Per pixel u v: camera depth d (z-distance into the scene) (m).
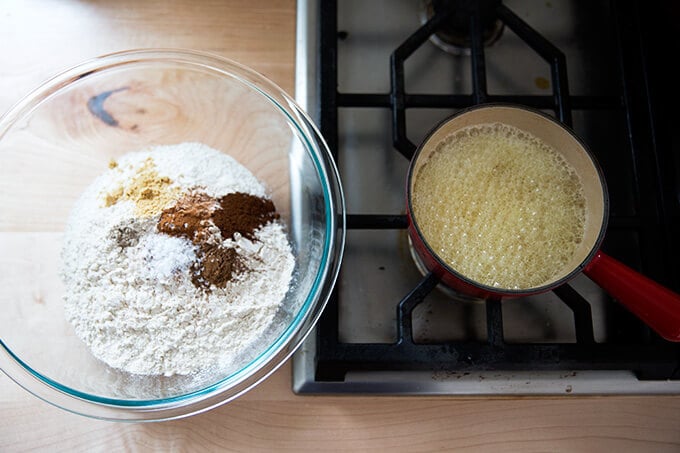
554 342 0.68
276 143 0.73
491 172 0.62
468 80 0.74
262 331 0.64
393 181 0.71
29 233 0.70
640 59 0.71
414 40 0.69
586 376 0.67
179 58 0.70
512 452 0.67
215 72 0.71
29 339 0.67
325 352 0.63
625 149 0.72
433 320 0.68
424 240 0.57
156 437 0.66
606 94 0.74
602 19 0.76
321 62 0.69
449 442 0.67
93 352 0.65
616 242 0.70
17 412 0.66
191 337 0.64
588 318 0.64
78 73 0.70
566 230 0.60
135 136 0.73
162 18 0.75
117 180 0.68
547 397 0.68
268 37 0.75
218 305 0.64
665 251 0.66
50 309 0.68
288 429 0.67
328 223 0.65
